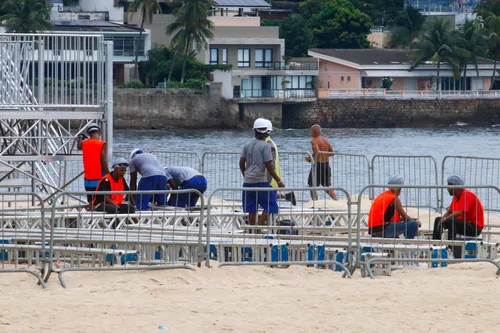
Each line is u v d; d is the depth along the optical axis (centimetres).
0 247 3225
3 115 4144
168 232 3478
